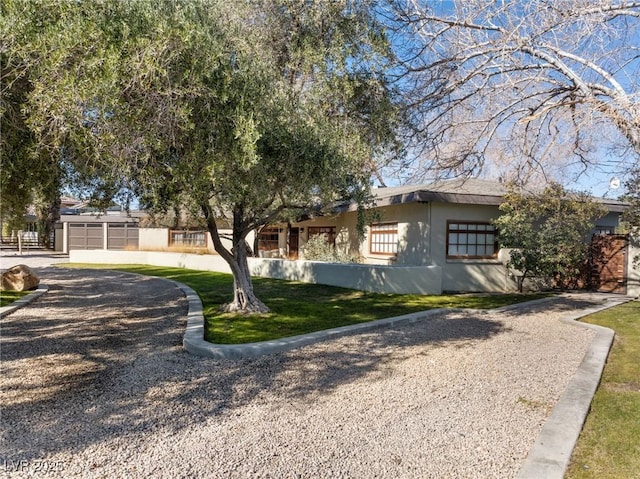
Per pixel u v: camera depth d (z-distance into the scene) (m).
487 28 7.10
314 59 7.60
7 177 5.30
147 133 4.74
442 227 13.30
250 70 5.82
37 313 9.29
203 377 5.24
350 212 17.55
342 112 8.17
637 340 7.03
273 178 6.50
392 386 4.96
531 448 3.48
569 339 7.12
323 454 3.42
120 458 3.35
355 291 12.58
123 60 4.50
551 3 6.39
